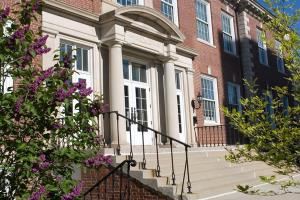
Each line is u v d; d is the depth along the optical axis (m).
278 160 3.97
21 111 4.18
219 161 11.66
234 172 11.22
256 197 8.67
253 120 4.19
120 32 11.78
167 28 13.70
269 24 4.33
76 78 11.22
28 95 4.35
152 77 13.94
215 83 18.19
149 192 8.03
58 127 4.57
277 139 4.08
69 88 4.60
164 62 14.05
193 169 10.19
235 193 9.27
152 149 11.77
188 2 17.25
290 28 4.20
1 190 4.43
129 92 13.04
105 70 11.97
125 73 13.06
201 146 15.27
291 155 3.95
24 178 4.32
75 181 4.49
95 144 4.86
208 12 18.98
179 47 15.05
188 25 16.88
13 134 4.38
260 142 4.06
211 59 18.12
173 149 12.30
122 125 11.28
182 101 15.46
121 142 11.18
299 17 4.16
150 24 13.20
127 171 7.84
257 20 23.09
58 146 4.68
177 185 8.01
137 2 14.36
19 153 4.18
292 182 4.51
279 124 4.12
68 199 4.31
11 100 4.19
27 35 4.58
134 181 8.27
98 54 11.81
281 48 4.15
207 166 10.88
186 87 15.61
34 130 4.51
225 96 18.66
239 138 18.28
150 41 13.24
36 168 4.25
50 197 4.37
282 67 25.48
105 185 7.85
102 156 4.82
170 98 13.77
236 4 21.44
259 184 11.10
